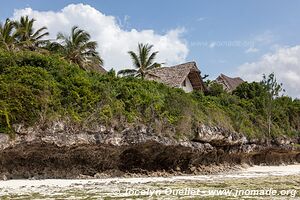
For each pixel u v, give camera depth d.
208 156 41.22
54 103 28.86
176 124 36.50
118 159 32.62
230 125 45.06
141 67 55.03
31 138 27.20
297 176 35.75
